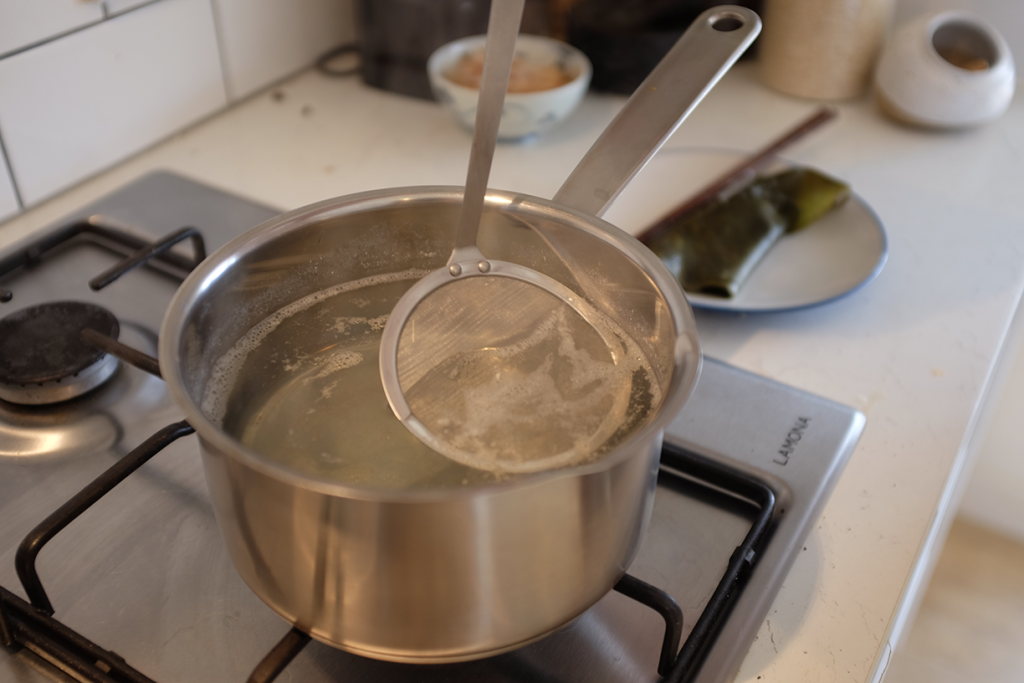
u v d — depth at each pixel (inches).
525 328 16.3
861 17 32.0
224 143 30.4
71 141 26.7
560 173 29.4
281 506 10.4
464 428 14.6
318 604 11.4
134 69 27.8
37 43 24.5
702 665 13.7
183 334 13.0
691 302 21.9
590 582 11.8
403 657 11.7
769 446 17.8
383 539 10.1
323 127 31.7
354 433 14.8
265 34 32.6
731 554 15.6
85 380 18.5
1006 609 46.3
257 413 15.2
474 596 10.9
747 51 37.5
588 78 30.5
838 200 25.3
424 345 15.7
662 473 17.3
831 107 33.8
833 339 21.9
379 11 31.9
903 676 43.8
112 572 15.0
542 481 9.9
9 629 13.6
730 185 26.8
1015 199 27.8
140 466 15.8
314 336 16.9
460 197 15.6
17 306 21.5
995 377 23.8
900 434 18.9
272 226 14.8
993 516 48.5
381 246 16.6
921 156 30.3
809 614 14.8
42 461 17.3
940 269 24.5
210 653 13.8
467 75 30.5
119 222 24.6
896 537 16.3
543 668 13.7
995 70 30.2
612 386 15.2
